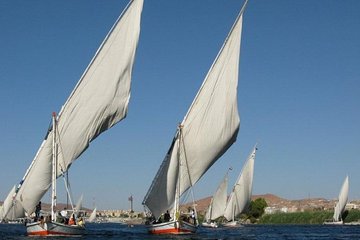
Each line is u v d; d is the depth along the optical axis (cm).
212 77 4853
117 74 4562
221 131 4903
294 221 15400
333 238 6169
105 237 4619
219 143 4938
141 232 6412
